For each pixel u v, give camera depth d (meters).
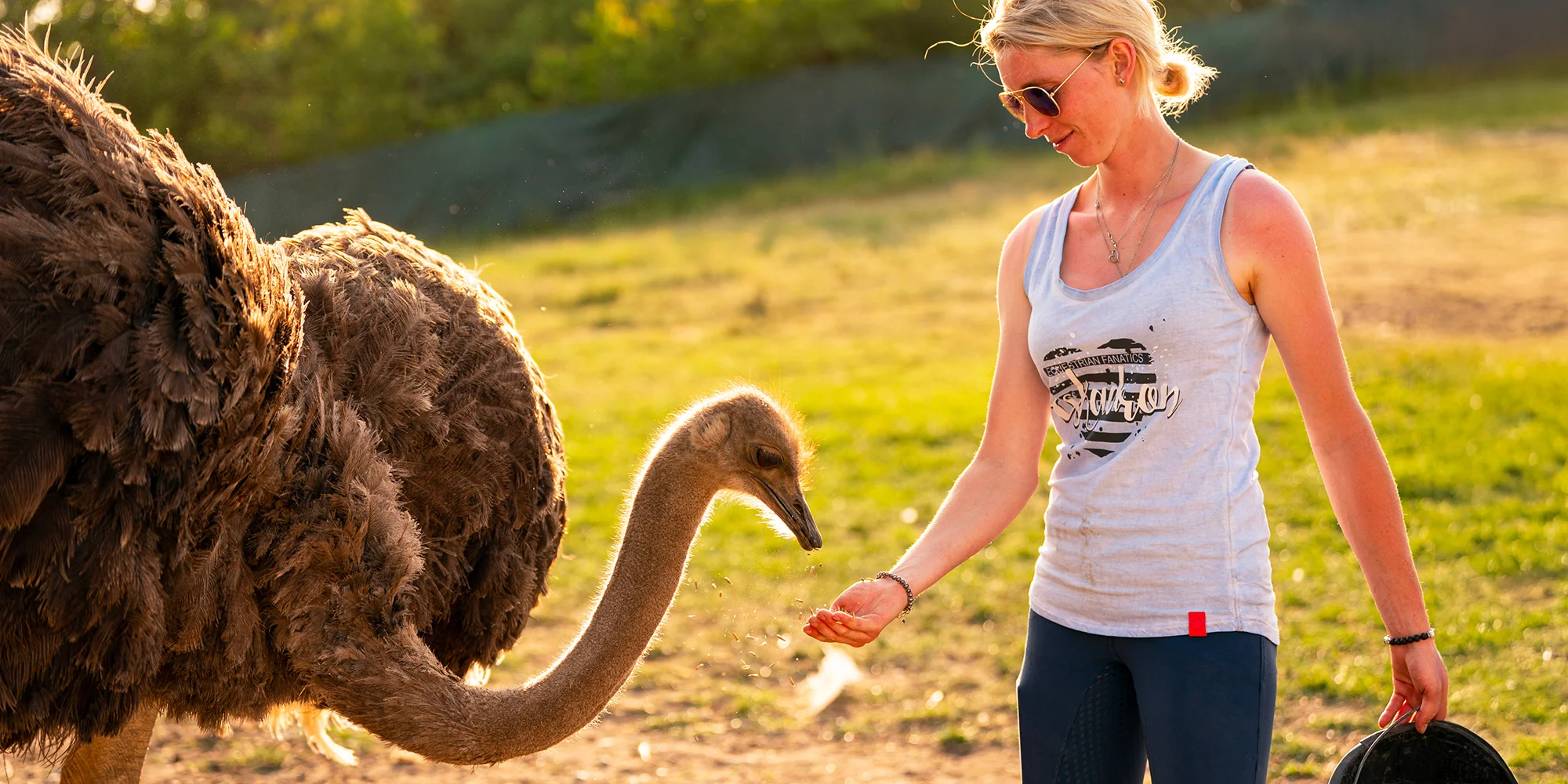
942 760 5.35
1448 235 15.70
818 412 10.56
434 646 3.82
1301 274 2.78
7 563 2.82
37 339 2.81
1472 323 12.04
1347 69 27.92
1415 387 9.88
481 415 3.78
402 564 3.22
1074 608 2.96
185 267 2.98
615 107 24.34
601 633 3.34
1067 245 3.04
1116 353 2.87
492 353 3.88
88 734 3.01
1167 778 2.84
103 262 2.89
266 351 3.07
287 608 3.16
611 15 26.97
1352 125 24.27
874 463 9.20
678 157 24.97
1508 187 18.16
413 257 3.97
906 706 5.81
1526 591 6.33
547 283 17.25
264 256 3.17
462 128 23.67
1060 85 2.86
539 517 3.96
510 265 18.42
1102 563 2.90
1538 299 12.73
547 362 13.02
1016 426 3.17
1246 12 29.78
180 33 22.89
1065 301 2.96
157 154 3.18
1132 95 2.91
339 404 3.34
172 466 2.93
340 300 3.52
